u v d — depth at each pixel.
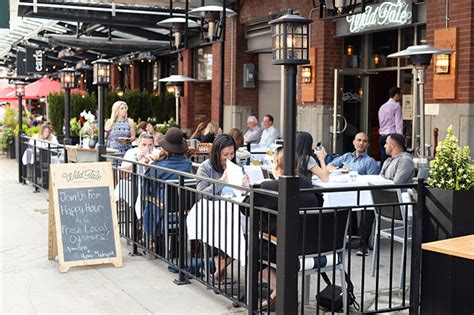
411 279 4.77
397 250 6.96
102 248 6.36
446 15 8.76
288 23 4.04
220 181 5.12
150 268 6.34
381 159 10.45
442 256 4.51
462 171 4.53
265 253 4.72
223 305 5.19
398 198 5.80
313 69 11.78
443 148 4.60
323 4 9.56
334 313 4.86
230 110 15.00
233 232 4.96
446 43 8.72
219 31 11.14
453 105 8.69
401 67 10.80
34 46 19.28
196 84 17.66
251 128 13.21
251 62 14.98
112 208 6.52
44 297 5.40
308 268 4.68
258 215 4.66
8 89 23.78
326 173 6.38
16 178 13.99
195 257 5.71
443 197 4.55
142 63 22.05
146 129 13.01
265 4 13.38
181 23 11.55
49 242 6.61
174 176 6.32
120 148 10.61
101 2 12.95
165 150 6.41
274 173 5.45
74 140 15.16
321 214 4.52
